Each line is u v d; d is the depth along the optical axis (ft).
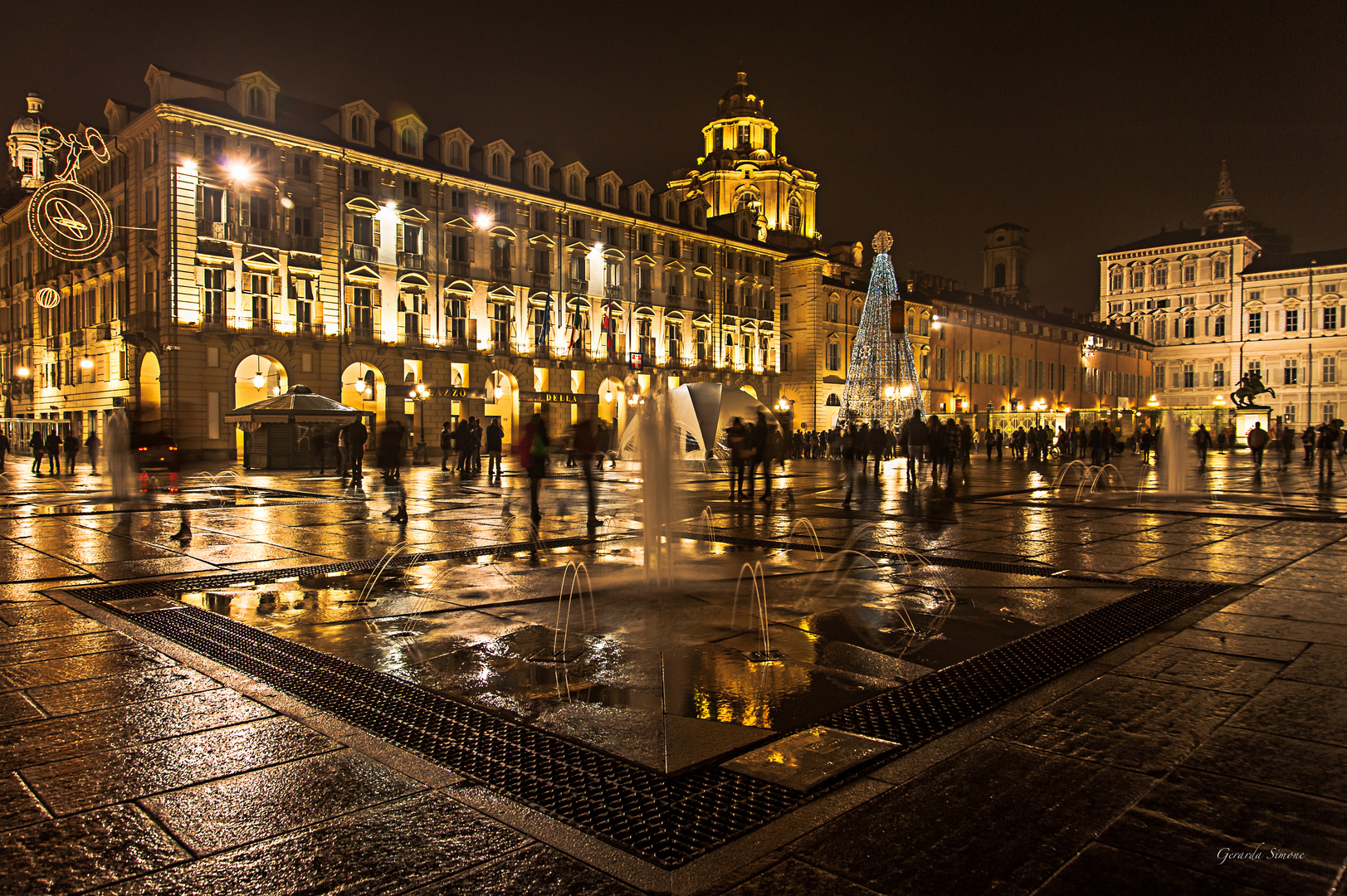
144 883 8.87
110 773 11.60
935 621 20.54
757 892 8.61
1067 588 24.73
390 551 32.60
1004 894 8.57
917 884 8.75
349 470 79.61
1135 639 18.72
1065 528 39.83
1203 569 27.89
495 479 82.69
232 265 123.54
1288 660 16.92
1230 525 41.06
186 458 118.21
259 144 126.93
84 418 143.43
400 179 144.66
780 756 12.12
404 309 144.77
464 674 16.30
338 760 12.07
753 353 210.18
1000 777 11.43
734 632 19.56
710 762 11.98
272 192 128.67
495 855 9.43
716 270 201.57
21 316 170.09
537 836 9.85
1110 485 71.36
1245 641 18.38
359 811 10.52
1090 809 10.44
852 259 236.84
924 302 233.14
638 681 15.84
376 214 141.08
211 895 8.64
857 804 10.64
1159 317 335.26
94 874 9.04
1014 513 47.73
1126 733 13.00
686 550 32.76
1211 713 13.83
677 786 11.19
